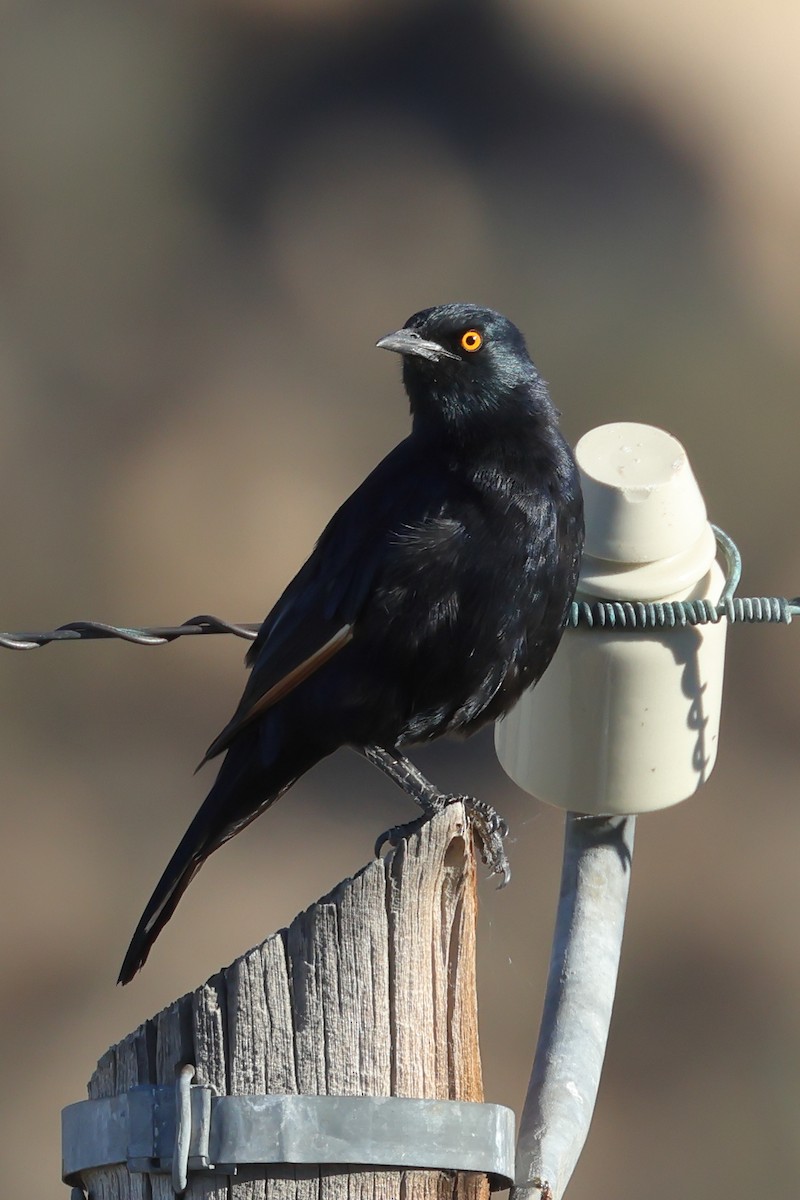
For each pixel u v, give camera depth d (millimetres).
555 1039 5398
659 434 6203
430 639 6113
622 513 5902
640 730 5883
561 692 5938
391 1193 3918
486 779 17516
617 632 5859
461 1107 3959
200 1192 3891
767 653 19672
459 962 4117
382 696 6227
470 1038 4133
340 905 4023
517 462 6148
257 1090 3914
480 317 6266
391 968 4016
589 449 6141
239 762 6477
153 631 6355
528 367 6336
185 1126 3875
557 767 5949
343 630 6160
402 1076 3975
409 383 6344
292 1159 3859
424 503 6133
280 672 6242
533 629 6039
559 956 5699
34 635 6129
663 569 5922
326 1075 3936
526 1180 4742
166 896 6461
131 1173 3947
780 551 21156
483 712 6250
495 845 5852
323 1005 3967
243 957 3973
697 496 6039
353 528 6250
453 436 6223
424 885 4070
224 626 6441
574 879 5910
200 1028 3945
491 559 6051
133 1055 3986
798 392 22938
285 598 6426
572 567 5984
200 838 6508
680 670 5902
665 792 5910
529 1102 5129
